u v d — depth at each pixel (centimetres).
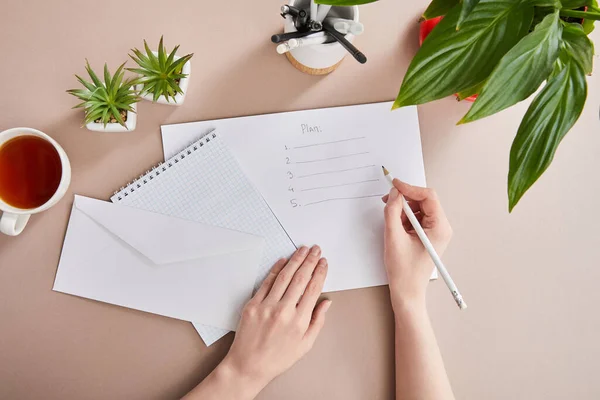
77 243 63
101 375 64
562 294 68
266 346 61
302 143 65
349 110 65
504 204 67
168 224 63
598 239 68
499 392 67
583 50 44
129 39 62
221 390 61
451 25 42
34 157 58
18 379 63
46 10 62
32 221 62
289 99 64
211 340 64
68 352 63
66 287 63
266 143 64
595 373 68
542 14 44
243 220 65
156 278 64
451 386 67
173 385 64
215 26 63
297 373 65
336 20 53
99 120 58
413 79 44
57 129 62
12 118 62
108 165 63
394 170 66
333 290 65
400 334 63
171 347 64
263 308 62
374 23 64
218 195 64
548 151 42
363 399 66
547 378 68
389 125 65
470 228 67
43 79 62
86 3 62
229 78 63
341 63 64
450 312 67
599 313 68
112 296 63
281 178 65
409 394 62
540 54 40
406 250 63
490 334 67
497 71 39
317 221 65
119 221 63
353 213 66
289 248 65
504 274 67
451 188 66
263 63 64
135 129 63
